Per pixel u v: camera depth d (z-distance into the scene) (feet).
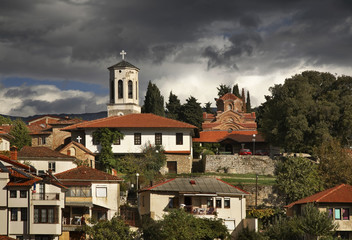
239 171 333.21
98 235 222.48
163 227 223.71
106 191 256.52
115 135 331.98
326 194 249.75
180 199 249.75
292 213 259.80
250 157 335.06
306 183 287.07
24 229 224.94
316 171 298.56
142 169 317.83
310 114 337.72
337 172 298.35
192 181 257.55
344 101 336.90
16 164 245.04
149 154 324.39
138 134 335.47
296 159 297.12
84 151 311.06
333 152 307.78
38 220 226.17
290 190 284.00
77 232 238.27
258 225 261.24
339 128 334.85
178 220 224.12
